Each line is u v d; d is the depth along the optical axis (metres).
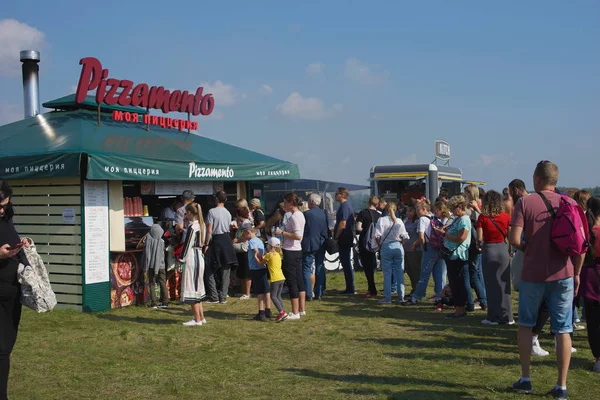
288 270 9.09
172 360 6.56
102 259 9.81
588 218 6.03
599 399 5.14
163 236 10.79
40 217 9.95
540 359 6.48
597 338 5.95
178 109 13.45
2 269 4.50
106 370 6.07
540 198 5.16
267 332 8.09
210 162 11.27
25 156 9.45
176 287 11.02
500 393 5.27
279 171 13.10
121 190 10.21
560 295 5.05
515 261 8.33
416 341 7.49
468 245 8.97
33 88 14.94
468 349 7.03
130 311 9.77
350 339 7.64
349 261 11.88
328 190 18.06
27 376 5.84
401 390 5.41
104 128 11.65
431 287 12.68
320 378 5.83
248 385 5.61
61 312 9.45
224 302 10.75
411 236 11.09
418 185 19.78
